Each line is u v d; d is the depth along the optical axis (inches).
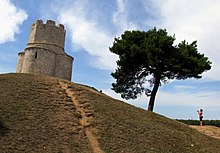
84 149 553.3
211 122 1498.5
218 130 1215.6
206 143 837.2
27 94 799.1
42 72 1777.8
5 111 640.4
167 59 1354.6
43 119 648.4
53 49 1881.2
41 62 1785.2
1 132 538.9
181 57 1390.3
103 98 956.0
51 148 523.2
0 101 696.4
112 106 886.4
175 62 1353.3
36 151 500.7
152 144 661.3
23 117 631.2
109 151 565.6
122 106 938.1
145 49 1365.7
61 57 1903.3
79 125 672.4
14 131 557.0
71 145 555.8
